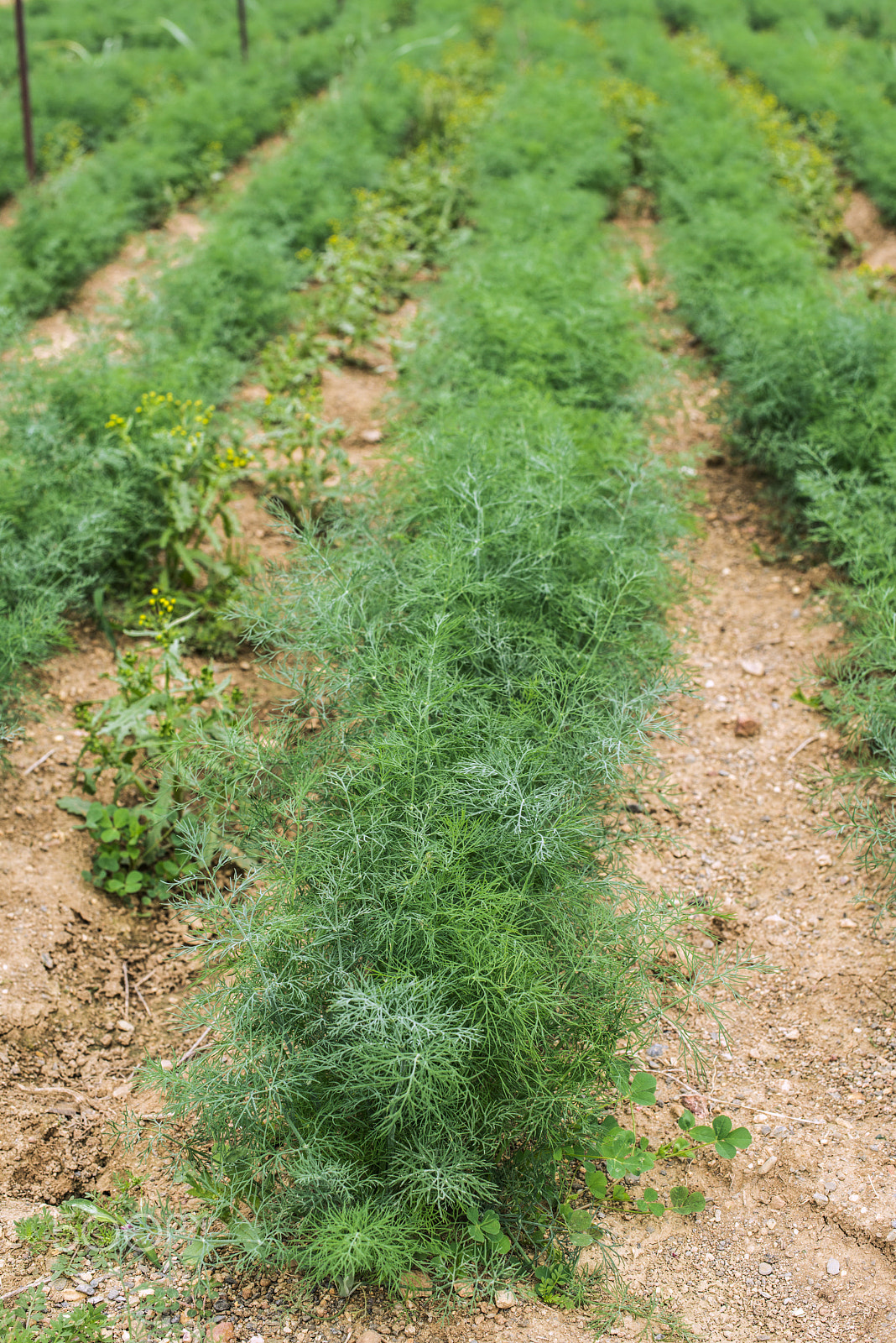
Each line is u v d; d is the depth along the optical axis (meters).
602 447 4.45
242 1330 2.14
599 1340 2.15
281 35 15.53
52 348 6.64
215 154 9.97
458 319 5.56
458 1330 2.15
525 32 14.45
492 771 2.60
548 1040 2.37
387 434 5.27
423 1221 2.19
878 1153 2.53
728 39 14.57
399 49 12.85
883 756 3.69
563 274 5.84
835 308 5.37
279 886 2.45
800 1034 2.90
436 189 8.88
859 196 9.59
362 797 2.54
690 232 7.12
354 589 3.33
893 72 12.74
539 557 3.41
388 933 2.31
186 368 5.15
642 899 2.86
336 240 7.48
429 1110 2.12
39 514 4.08
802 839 3.53
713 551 5.00
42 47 14.05
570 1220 2.31
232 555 4.30
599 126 9.55
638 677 3.44
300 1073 2.18
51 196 7.93
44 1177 2.48
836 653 4.26
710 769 3.85
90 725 3.38
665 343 6.55
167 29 14.76
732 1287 2.28
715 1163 2.55
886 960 3.06
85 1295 2.20
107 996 3.00
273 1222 2.20
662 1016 2.71
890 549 4.02
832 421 4.68
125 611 4.33
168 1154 2.53
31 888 3.19
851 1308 2.23
